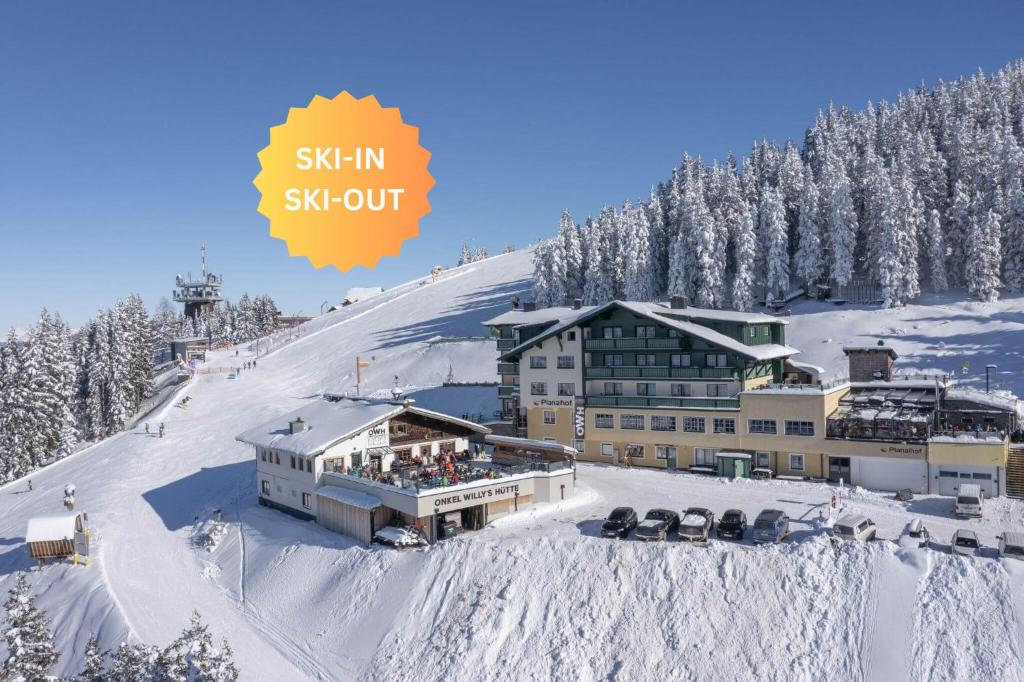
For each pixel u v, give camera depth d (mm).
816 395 52062
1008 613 31156
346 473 50281
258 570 47094
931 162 118375
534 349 66062
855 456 50688
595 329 63344
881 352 61438
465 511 45719
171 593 45375
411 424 56406
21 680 31156
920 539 36750
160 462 78812
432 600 38281
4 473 92312
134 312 122750
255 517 56250
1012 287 102375
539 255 130750
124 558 51031
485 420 76812
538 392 65875
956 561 34000
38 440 94750
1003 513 43031
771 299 113875
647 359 61250
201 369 137500
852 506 45281
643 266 118562
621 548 38625
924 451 48250
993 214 101438
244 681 34062
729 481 53000
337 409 59562
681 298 70312
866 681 30109
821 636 32406
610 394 62469
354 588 41219
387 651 36031
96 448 90062
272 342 174750
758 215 119875
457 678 33469
